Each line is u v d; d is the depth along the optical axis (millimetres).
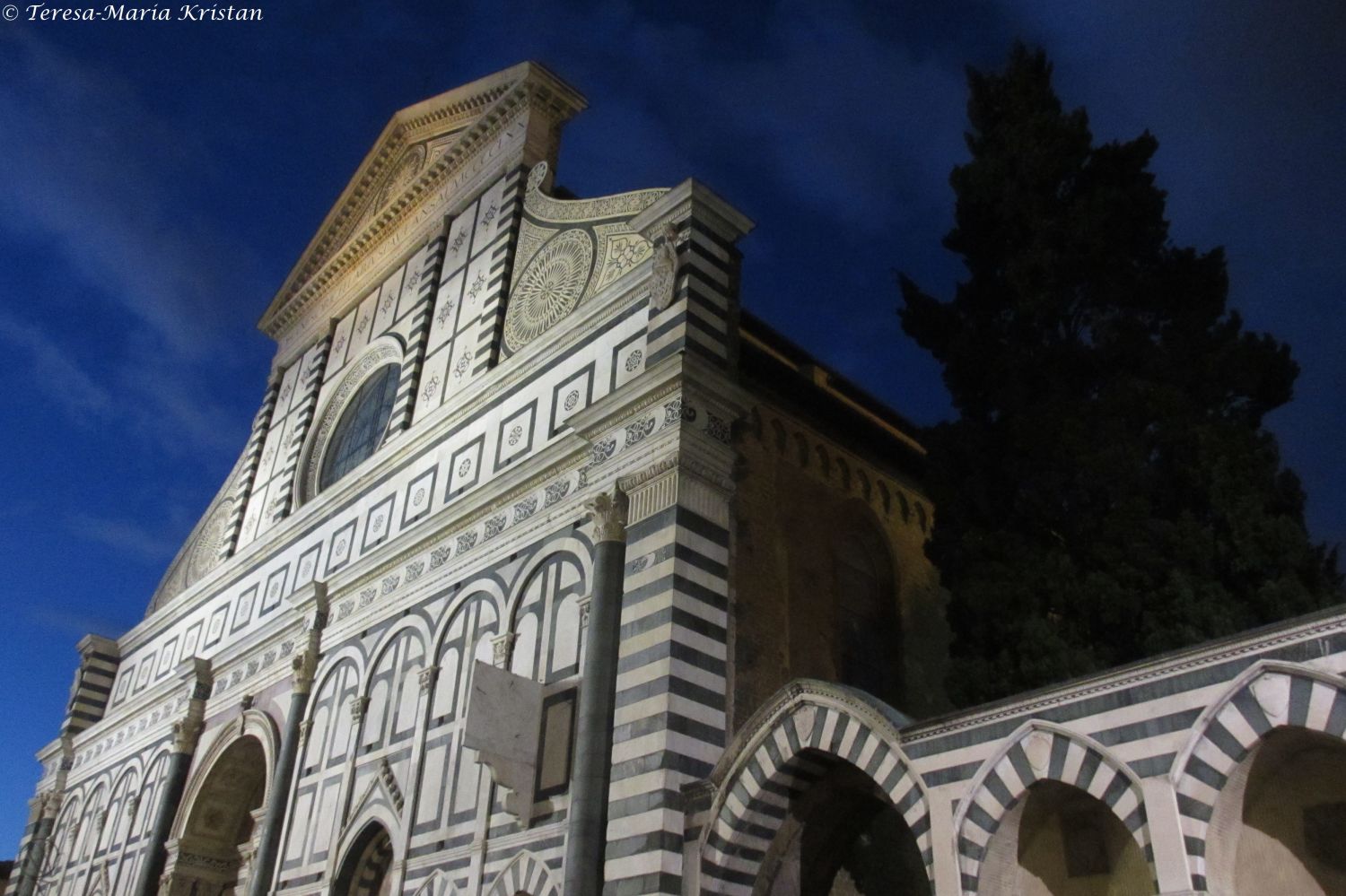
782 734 16703
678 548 19016
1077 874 14883
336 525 31672
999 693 18547
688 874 16672
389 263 37062
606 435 21828
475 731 19219
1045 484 19547
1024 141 23031
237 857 32688
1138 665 12867
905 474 26422
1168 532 17781
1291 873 12344
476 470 26234
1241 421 19188
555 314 26953
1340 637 11297
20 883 28031
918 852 20000
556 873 18344
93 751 40969
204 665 34781
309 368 39031
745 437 21984
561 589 21625
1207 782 11844
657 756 17344
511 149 32594
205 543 41281
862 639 23219
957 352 22438
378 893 24297
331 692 28000
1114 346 20578
